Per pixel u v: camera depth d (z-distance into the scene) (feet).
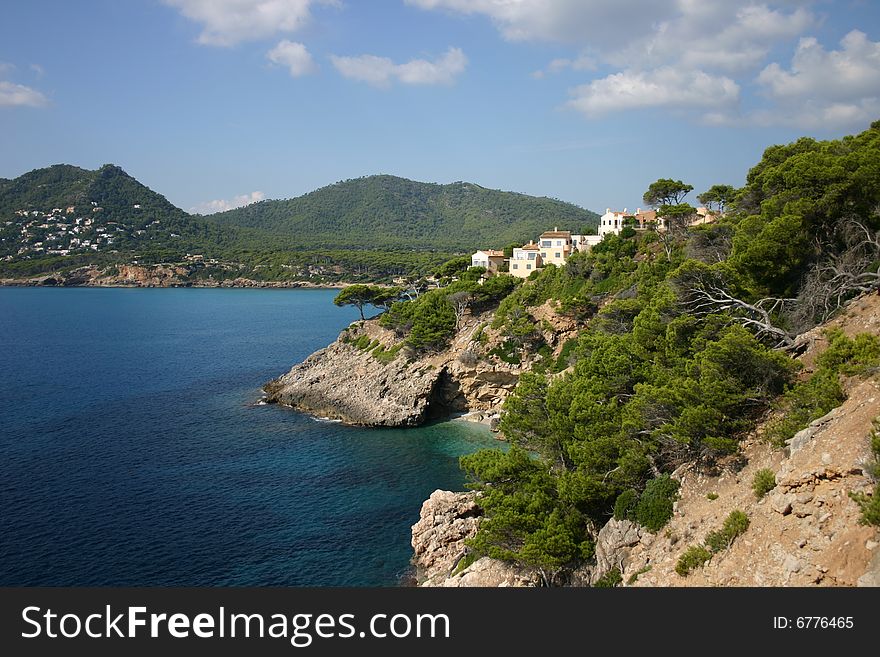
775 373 114.52
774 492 90.07
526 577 129.49
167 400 338.75
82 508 189.57
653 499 114.11
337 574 154.92
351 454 252.21
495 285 359.25
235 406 329.52
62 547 163.84
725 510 100.01
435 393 317.83
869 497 76.13
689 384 116.37
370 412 299.17
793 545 81.30
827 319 132.16
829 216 148.05
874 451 77.87
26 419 291.58
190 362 459.73
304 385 333.42
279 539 173.37
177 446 256.52
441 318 335.67
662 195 365.40
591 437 137.39
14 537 168.76
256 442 266.16
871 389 92.32
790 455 95.25
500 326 317.83
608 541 118.93
